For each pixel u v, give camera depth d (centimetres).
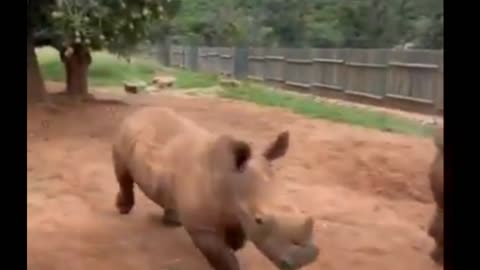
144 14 1578
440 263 593
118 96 2133
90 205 770
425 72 1873
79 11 1489
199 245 505
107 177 915
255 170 452
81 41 1527
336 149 1183
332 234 688
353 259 608
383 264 597
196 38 4859
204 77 3238
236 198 456
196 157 523
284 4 4388
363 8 3609
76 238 639
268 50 3061
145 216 729
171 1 1645
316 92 2531
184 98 2189
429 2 3152
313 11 4228
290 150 1166
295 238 399
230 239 500
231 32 4703
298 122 1589
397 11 3384
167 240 645
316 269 580
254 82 3119
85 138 1243
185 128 609
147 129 633
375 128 1503
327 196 852
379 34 3488
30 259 563
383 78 2092
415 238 682
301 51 2680
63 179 901
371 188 919
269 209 414
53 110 1530
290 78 2800
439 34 2928
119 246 620
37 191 831
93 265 562
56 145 1157
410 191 898
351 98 2283
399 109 1962
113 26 1553
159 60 4878
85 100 1773
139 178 633
